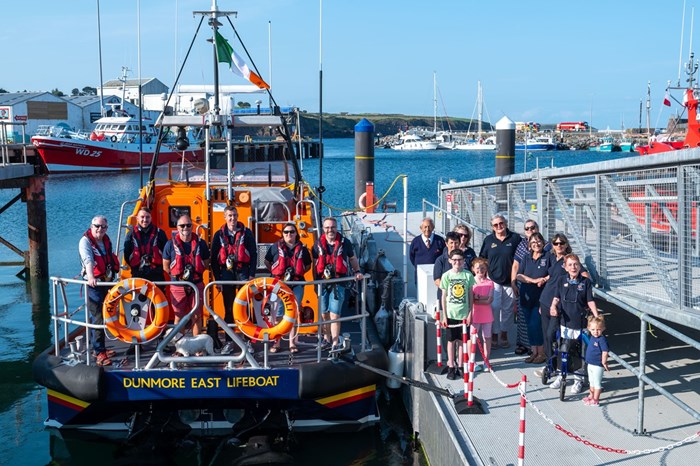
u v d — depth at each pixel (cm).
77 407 789
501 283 883
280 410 810
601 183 802
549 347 761
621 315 1057
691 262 665
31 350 1237
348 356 811
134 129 5938
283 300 757
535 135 11244
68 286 1742
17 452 808
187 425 812
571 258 721
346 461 777
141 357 805
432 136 14550
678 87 1539
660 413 687
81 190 4400
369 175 2222
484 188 1280
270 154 1116
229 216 800
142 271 802
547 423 671
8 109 7112
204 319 873
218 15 945
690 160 628
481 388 764
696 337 930
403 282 1042
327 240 821
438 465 709
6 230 2723
